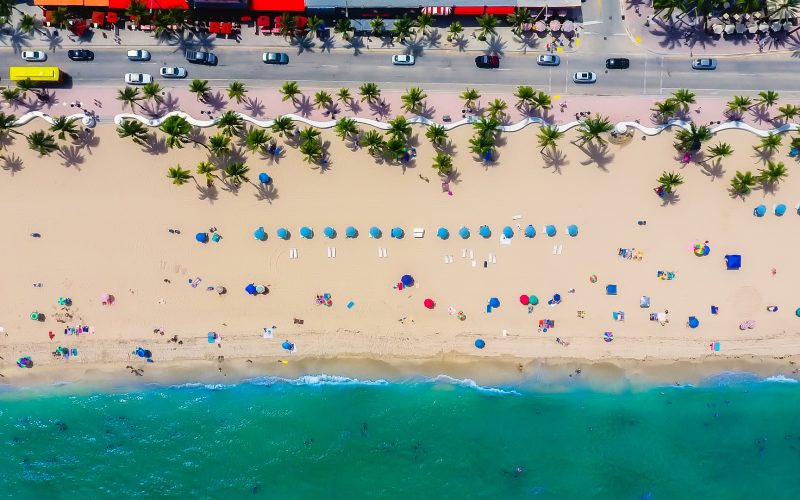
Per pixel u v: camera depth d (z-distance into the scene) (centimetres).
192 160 6562
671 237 6669
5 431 6519
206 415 6581
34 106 6481
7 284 6562
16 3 6444
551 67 6594
